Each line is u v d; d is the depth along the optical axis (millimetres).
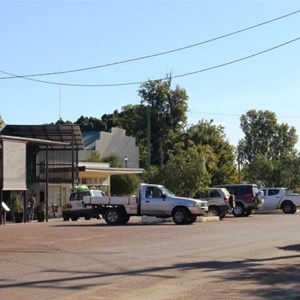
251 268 14266
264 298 10594
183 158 39500
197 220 33688
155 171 39906
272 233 24312
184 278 12727
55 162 50000
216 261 15477
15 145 39594
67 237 22266
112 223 31266
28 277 12750
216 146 65375
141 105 76312
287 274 13367
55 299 10383
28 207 40875
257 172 61156
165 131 74875
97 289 11367
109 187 57781
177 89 75438
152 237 22234
